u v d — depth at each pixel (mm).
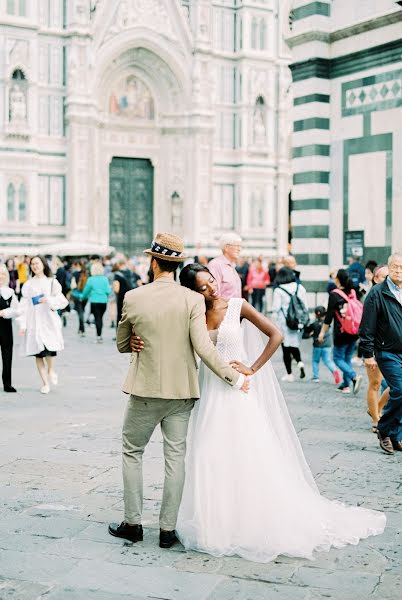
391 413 8594
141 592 5082
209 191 41719
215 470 5770
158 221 42000
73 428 9844
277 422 6215
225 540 5691
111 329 24297
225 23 42188
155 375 5699
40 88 38562
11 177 37906
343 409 11172
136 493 5918
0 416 10602
